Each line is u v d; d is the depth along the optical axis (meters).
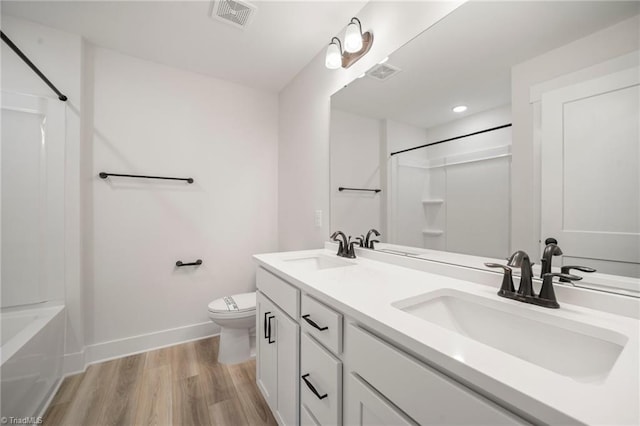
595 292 0.73
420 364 0.57
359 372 0.75
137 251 2.06
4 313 1.58
